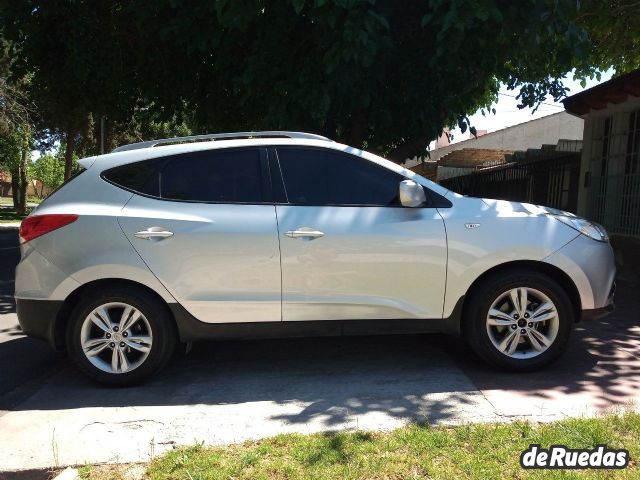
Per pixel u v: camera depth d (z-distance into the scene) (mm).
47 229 4125
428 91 6949
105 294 4102
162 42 7859
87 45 8344
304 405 3799
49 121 23469
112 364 4152
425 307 4293
